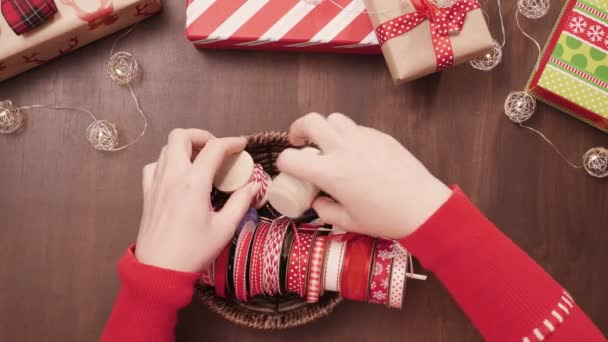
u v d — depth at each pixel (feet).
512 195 2.41
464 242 1.79
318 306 2.17
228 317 2.16
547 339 1.73
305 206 2.03
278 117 2.44
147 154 2.44
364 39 2.35
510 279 1.77
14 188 2.44
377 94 2.43
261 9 2.36
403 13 2.23
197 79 2.45
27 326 2.40
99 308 2.42
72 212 2.44
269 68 2.45
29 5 2.23
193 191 1.90
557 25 2.37
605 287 2.37
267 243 2.10
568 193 2.40
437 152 2.42
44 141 2.45
